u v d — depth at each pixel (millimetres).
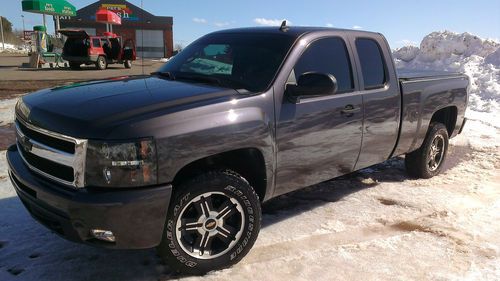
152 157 2801
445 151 5855
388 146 4773
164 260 3154
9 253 3479
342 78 4148
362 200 4875
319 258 3590
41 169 3082
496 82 11891
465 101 6000
